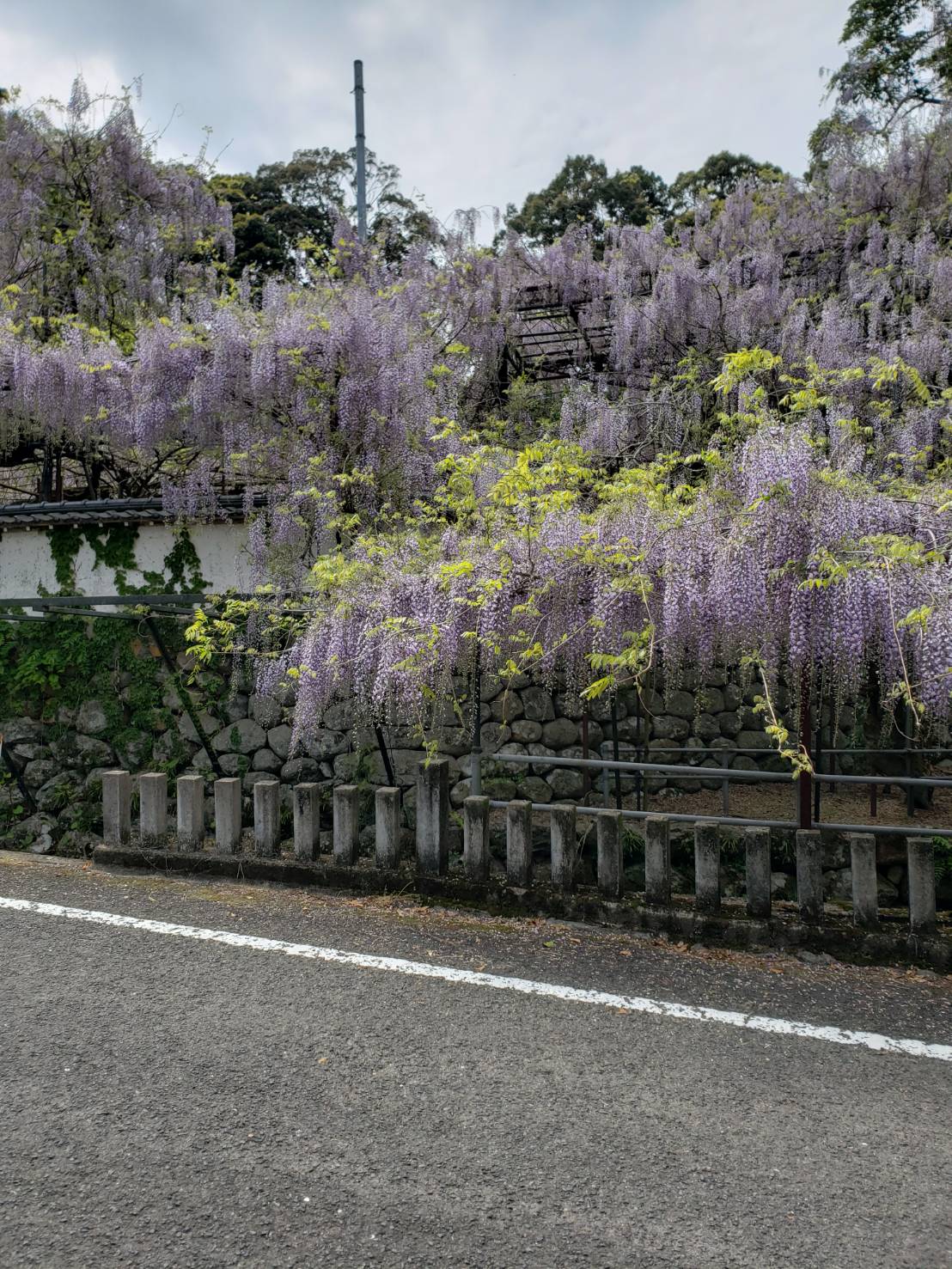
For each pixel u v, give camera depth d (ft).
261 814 14.53
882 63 31.27
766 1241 6.00
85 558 23.16
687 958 11.10
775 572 11.19
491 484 16.03
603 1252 5.88
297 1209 6.28
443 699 15.52
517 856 12.96
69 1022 9.12
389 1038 8.83
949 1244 5.98
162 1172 6.69
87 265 28.22
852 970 10.77
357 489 18.72
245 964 10.71
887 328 22.45
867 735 17.53
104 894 13.64
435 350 22.11
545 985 10.19
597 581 12.57
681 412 21.53
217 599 17.21
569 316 27.22
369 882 13.60
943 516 11.75
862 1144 7.13
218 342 19.10
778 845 14.23
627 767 13.29
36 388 21.07
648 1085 7.99
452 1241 5.98
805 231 26.66
